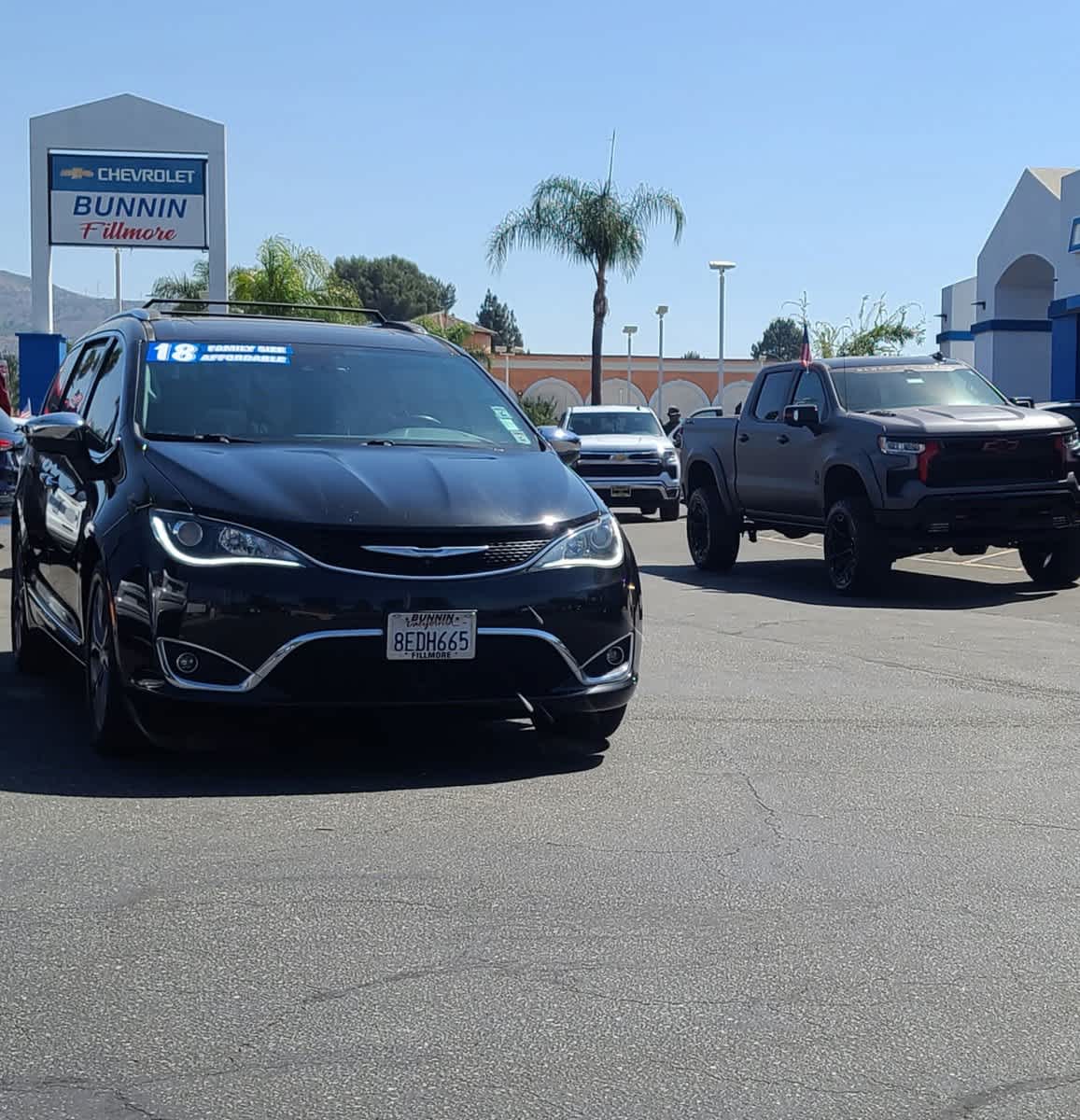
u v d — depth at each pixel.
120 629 5.63
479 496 5.88
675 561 16.59
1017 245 31.47
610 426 25.31
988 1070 3.22
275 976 3.71
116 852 4.73
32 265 31.25
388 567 5.57
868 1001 3.59
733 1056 3.28
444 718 5.76
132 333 7.25
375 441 6.63
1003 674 8.42
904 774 5.98
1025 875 4.62
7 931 4.01
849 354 36.28
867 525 12.51
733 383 72.38
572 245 41.84
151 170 31.39
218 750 6.18
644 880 4.52
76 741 6.36
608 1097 3.08
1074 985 3.72
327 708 5.53
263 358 7.10
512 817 5.22
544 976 3.73
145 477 5.97
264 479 5.81
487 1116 2.99
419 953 3.88
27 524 7.91
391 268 95.25
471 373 7.47
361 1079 3.15
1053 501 12.45
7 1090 3.08
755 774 5.94
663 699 7.56
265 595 5.45
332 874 4.54
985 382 13.94
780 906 4.30
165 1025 3.41
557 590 5.76
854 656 9.05
